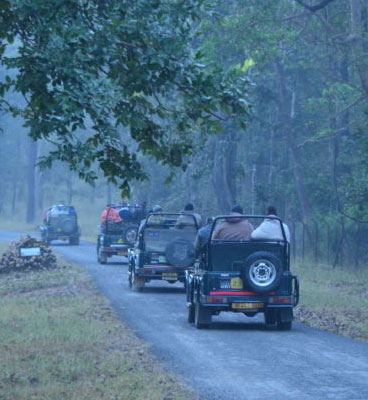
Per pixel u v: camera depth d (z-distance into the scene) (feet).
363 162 250.57
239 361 90.38
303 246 277.44
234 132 334.65
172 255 168.35
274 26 248.11
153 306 146.30
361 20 238.07
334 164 275.39
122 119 74.79
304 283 199.93
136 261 171.32
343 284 201.36
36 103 69.82
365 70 218.59
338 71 310.04
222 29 238.48
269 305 113.91
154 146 78.43
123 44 73.97
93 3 76.07
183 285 192.75
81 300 150.30
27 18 71.72
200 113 75.66
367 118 248.73
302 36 266.98
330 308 146.10
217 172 334.24
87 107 68.54
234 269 115.24
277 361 90.38
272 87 381.19
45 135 70.49
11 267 224.94
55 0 69.56
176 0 75.87
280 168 400.67
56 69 67.56
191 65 74.18
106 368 84.48
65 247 373.81
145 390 74.49
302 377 81.46
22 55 67.97
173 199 460.14
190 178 372.79
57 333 107.86
